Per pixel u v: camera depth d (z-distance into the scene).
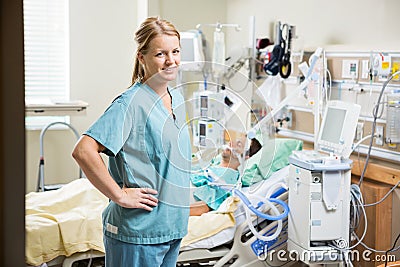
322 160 2.93
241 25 4.34
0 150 0.53
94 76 4.43
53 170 4.34
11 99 0.53
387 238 3.12
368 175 3.20
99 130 1.95
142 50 1.98
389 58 3.08
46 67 4.34
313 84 3.48
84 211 2.86
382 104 3.12
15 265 0.54
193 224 2.91
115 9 4.43
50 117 4.32
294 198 3.01
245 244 3.02
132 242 2.04
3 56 0.52
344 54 3.42
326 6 3.63
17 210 0.54
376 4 3.22
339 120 3.12
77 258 2.74
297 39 3.85
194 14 4.34
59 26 4.34
